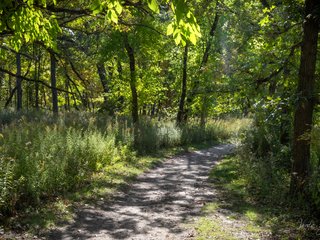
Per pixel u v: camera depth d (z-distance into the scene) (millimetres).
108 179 13016
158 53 24750
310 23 9734
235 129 33594
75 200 10164
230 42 22109
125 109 28422
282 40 11539
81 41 12914
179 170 16500
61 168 10680
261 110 11391
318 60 11203
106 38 19375
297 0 10531
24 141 11328
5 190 8141
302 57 9883
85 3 5852
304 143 9977
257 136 16531
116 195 11438
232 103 13156
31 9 4254
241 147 17281
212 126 31859
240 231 8188
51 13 5406
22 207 8773
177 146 24109
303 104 9516
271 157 12844
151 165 16969
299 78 9961
